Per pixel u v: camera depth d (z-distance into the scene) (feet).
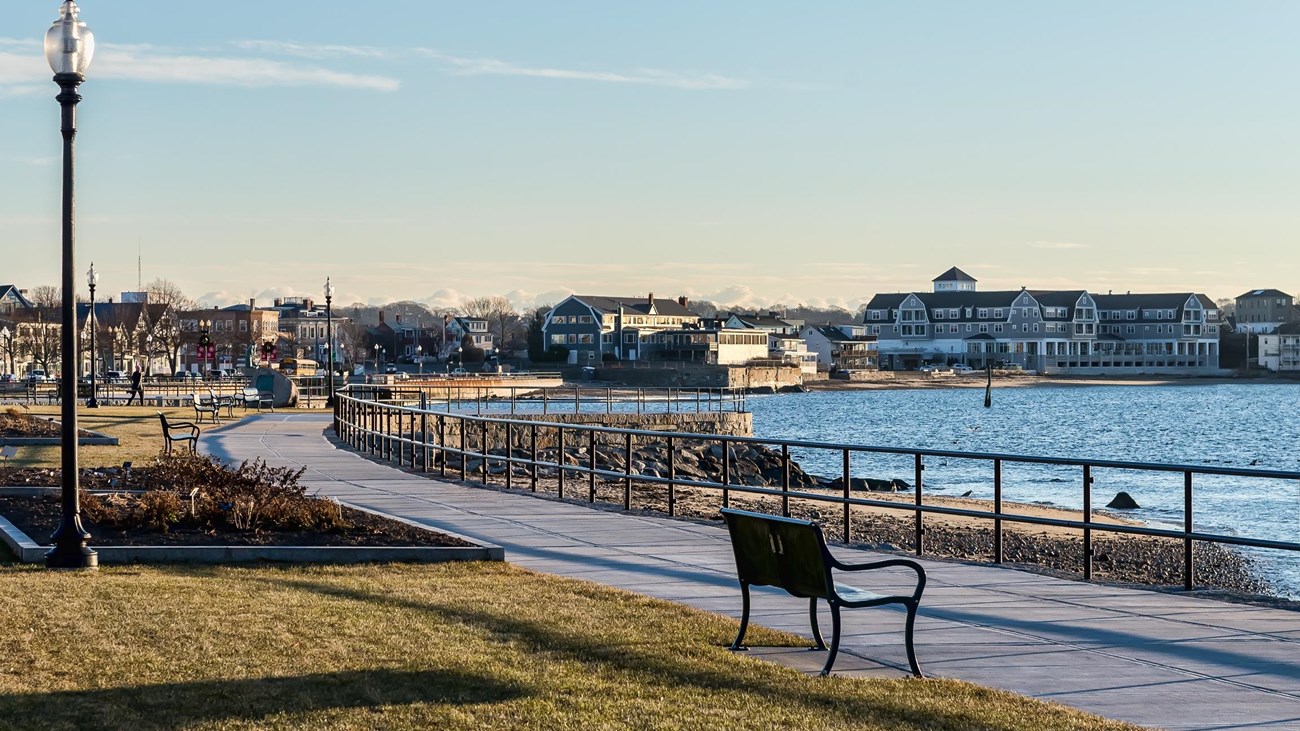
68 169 44.16
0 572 41.88
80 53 43.98
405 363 651.66
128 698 26.53
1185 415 390.63
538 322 597.52
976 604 39.19
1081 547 91.71
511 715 25.50
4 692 26.84
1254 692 28.25
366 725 24.79
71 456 43.50
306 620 34.55
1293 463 218.79
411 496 72.08
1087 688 28.63
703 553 49.85
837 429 326.24
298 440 123.13
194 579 40.96
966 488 152.97
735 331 582.76
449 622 34.65
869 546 52.80
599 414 216.95
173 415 176.35
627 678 28.68
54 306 504.02
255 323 606.14
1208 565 87.15
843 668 30.30
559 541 53.21
